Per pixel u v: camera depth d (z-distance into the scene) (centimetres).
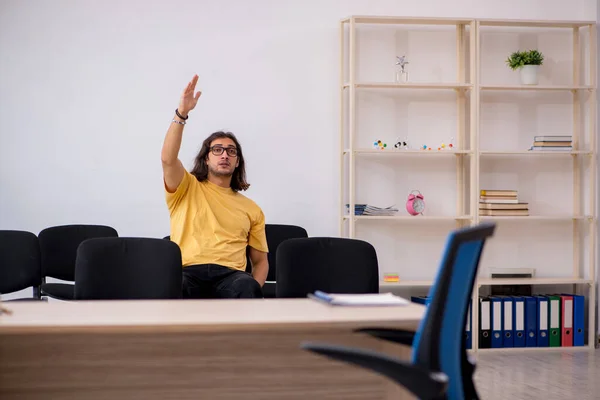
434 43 604
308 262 345
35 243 447
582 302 584
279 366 278
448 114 605
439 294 180
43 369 265
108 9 566
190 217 416
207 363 274
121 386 270
